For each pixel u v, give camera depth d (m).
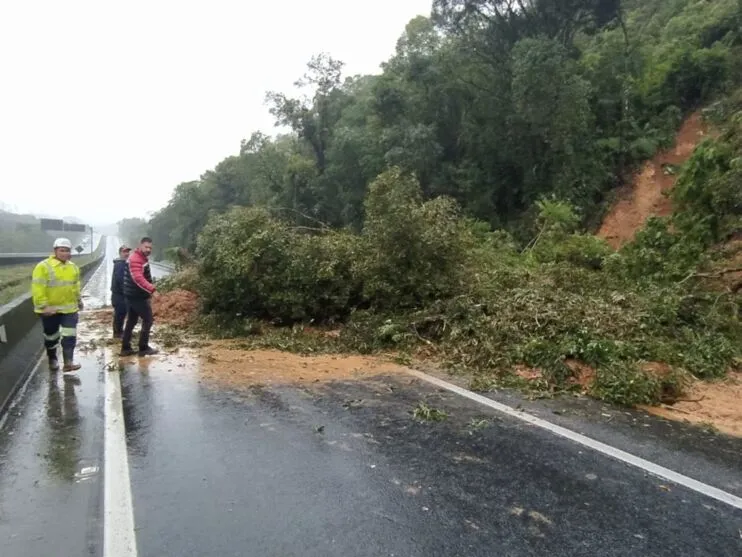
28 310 8.45
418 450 4.48
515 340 7.36
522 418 5.28
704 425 5.11
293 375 6.95
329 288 9.98
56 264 7.10
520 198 28.38
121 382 6.61
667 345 6.91
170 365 7.51
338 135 35.81
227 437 4.77
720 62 26.52
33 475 4.02
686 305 8.20
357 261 9.89
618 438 4.75
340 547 3.05
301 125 40.81
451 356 7.66
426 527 3.27
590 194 25.08
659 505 3.56
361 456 4.36
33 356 7.79
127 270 8.05
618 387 5.82
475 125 29.28
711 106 25.53
